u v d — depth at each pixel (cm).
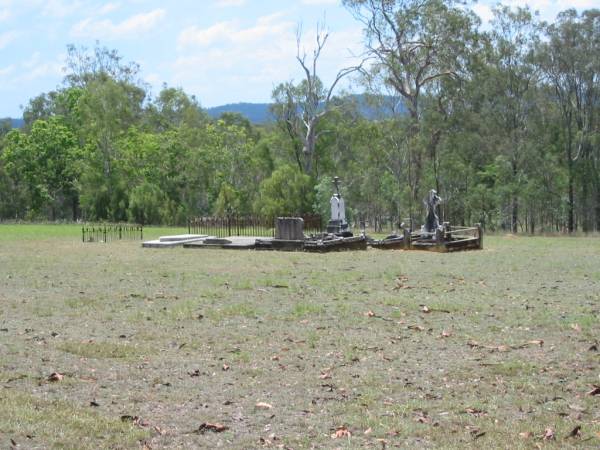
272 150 6856
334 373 1007
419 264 2580
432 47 5684
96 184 7056
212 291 1838
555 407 854
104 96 7344
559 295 1770
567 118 6366
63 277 2158
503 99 6238
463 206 6031
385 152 6112
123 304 1630
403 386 941
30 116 10306
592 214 6738
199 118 8156
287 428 779
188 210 6625
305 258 2844
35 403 850
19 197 8631
